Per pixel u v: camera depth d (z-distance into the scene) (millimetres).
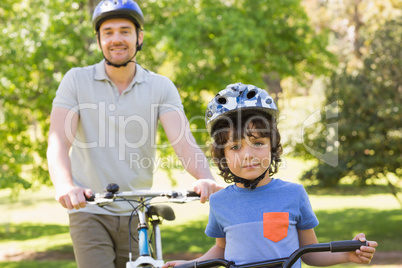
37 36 11172
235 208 2754
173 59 13008
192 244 13672
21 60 11266
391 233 14695
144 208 3146
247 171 2688
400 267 10406
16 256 12453
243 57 12578
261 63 15234
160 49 12258
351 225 16172
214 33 12797
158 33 12281
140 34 3805
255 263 2514
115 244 3684
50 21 11266
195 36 12508
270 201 2721
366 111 12367
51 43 11109
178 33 12328
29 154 12258
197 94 13266
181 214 19250
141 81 3697
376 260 11219
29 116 12492
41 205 22516
